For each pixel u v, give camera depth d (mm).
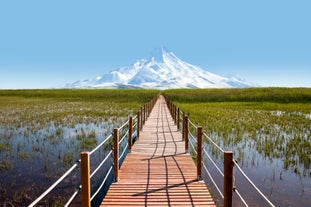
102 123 18203
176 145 10750
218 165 9172
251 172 8438
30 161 9367
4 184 7371
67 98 50469
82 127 16562
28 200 6453
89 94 59656
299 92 42656
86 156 4258
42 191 6961
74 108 28984
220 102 39125
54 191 6941
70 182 7547
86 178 4242
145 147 10336
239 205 6230
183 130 11867
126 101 42219
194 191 5953
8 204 6254
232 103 36469
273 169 8648
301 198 6598
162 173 7215
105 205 5258
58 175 8062
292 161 9195
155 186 6254
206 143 12039
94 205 6273
